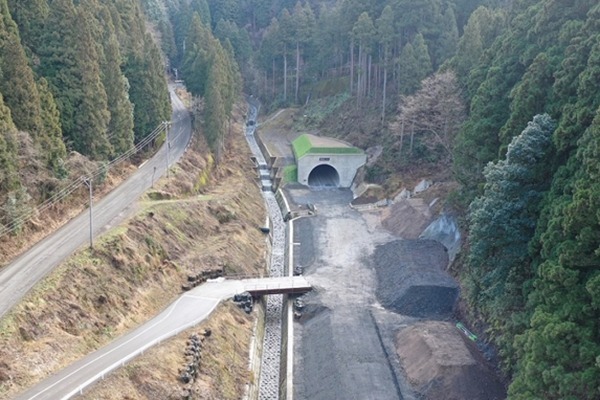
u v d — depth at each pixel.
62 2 49.75
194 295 42.22
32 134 42.09
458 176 47.34
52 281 34.03
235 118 103.94
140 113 63.16
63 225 43.22
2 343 28.48
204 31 90.38
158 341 33.69
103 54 55.41
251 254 52.25
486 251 35.75
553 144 33.19
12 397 26.89
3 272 35.00
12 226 38.12
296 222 63.56
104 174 50.81
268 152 86.50
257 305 44.81
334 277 48.66
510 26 49.59
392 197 66.31
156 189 53.88
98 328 34.00
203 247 48.94
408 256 49.50
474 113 45.16
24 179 41.03
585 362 24.98
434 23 77.94
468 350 35.22
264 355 40.41
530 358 26.83
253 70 121.88
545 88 37.19
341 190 75.31
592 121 29.36
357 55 97.94
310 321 42.97
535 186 34.16
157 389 29.94
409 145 70.12
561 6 40.03
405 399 32.38
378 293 45.88
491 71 44.31
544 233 29.77
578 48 34.38
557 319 26.55
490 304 36.28
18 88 41.09
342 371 34.78
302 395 34.34
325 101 98.19
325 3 131.00
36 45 49.62
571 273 26.95
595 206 26.23
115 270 38.50
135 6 76.50
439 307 42.72
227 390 33.41
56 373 29.41
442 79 58.91
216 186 66.69
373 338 38.94
